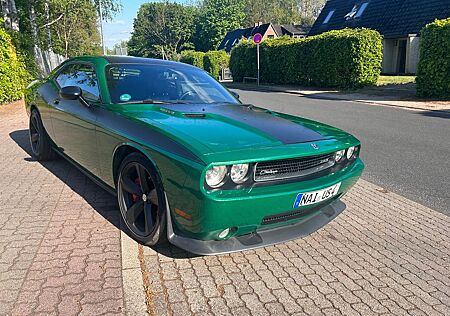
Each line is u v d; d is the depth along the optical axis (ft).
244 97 57.26
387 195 15.05
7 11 51.72
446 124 30.42
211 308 7.74
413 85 59.47
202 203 7.88
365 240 11.14
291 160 8.93
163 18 276.00
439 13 75.92
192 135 8.93
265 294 8.30
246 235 9.20
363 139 24.86
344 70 62.34
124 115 10.75
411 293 8.59
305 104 46.09
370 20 91.61
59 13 86.12
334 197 10.41
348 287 8.72
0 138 22.82
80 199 13.09
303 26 207.31
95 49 160.76
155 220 9.51
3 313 7.23
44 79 18.15
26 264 8.93
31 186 14.33
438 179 16.98
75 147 13.38
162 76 13.64
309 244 10.78
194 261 9.50
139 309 7.50
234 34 220.43
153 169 9.24
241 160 8.06
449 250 10.68
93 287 8.12
